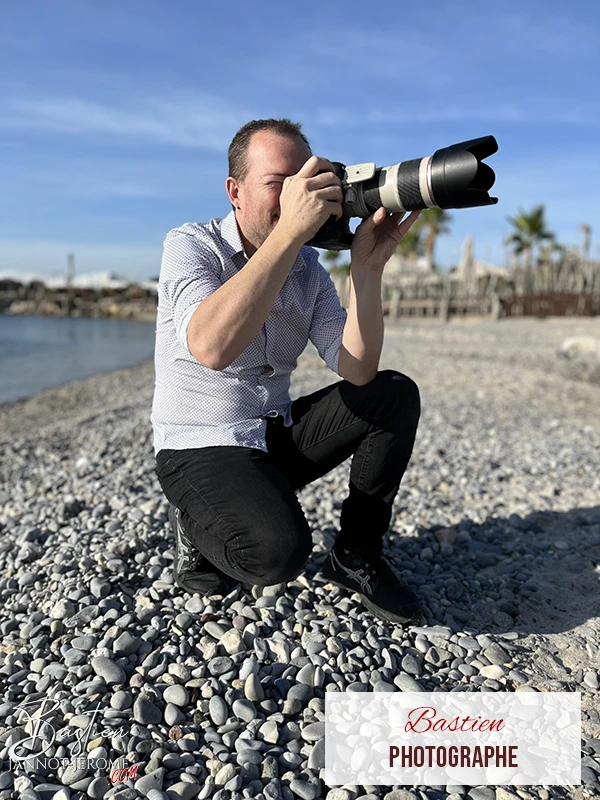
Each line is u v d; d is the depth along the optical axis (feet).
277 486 5.90
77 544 7.93
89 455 15.46
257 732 5.09
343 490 10.86
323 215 5.24
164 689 5.43
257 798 4.45
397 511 9.93
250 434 6.20
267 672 5.74
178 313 5.69
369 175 5.46
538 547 8.73
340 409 6.43
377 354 6.31
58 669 5.63
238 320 5.27
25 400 32.50
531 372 29.99
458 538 8.96
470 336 47.98
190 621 6.35
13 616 6.63
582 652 6.35
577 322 59.93
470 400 22.27
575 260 76.18
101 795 4.51
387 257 6.12
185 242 6.03
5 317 147.64
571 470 13.08
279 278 5.32
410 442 6.37
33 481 13.55
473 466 13.06
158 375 6.42
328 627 6.31
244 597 6.81
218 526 5.86
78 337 84.43
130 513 9.00
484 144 5.22
